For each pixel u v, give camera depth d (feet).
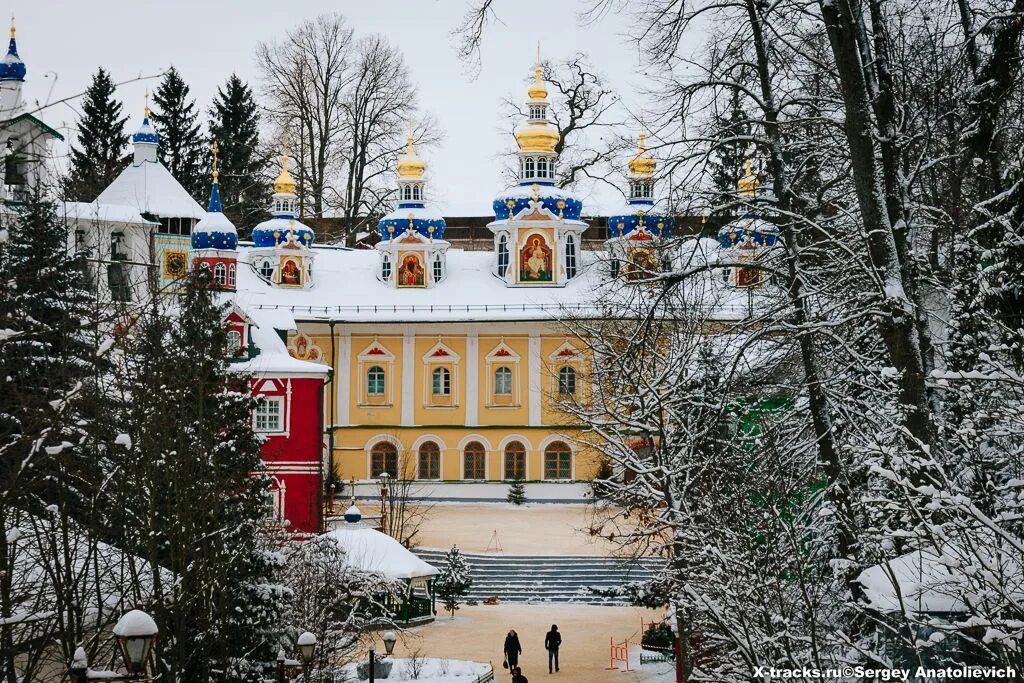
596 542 246.27
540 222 304.50
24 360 92.63
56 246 112.06
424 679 157.38
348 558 175.73
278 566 112.06
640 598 123.13
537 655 179.83
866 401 101.24
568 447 299.79
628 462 118.73
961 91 90.38
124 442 81.97
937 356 88.48
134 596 90.84
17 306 93.25
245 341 239.50
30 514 84.17
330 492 267.18
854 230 105.19
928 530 57.21
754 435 125.49
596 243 320.91
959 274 83.35
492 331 304.09
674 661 170.81
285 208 313.32
